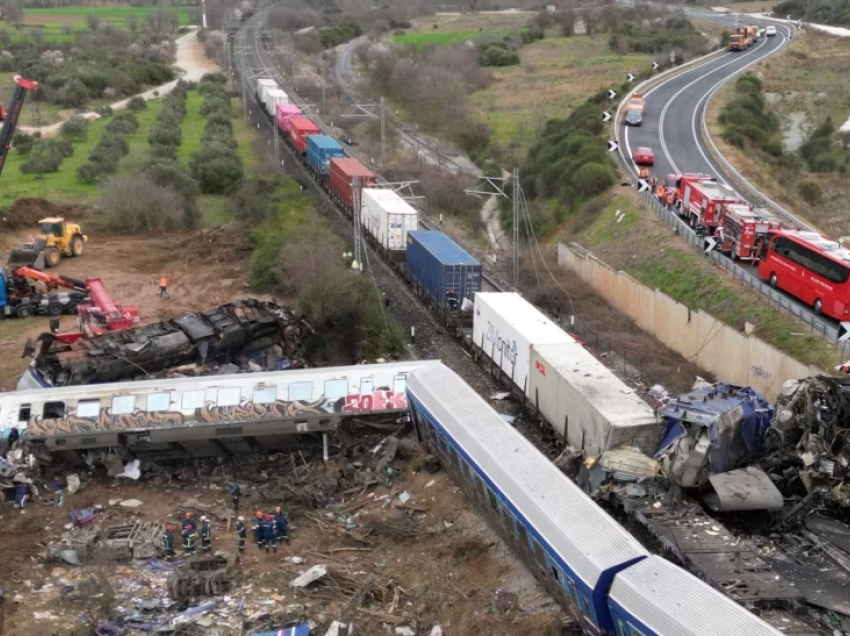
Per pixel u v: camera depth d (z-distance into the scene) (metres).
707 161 76.06
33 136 97.88
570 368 35.62
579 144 77.19
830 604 24.06
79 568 30.42
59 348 42.16
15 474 34.69
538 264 62.56
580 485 31.25
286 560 30.84
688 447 29.09
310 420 36.22
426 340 49.34
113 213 71.81
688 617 20.84
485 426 31.45
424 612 27.98
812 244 43.66
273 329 46.00
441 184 79.38
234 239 67.31
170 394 36.22
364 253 60.88
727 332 44.25
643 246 55.84
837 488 28.83
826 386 30.34
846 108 101.50
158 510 34.06
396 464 36.47
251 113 115.75
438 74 119.56
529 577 28.44
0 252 66.56
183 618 27.47
